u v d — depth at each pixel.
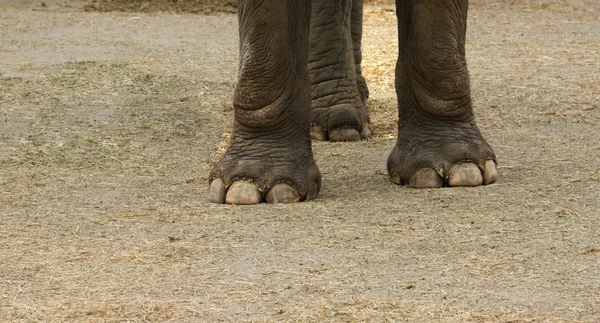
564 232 7.59
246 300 6.27
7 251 7.36
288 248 7.30
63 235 7.77
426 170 9.16
